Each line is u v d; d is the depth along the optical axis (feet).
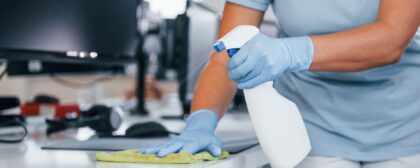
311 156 3.71
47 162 3.05
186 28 8.09
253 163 3.48
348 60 3.07
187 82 7.95
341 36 3.07
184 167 2.79
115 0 6.20
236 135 4.92
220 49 2.95
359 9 3.48
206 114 3.68
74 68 8.52
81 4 5.63
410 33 3.15
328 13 3.55
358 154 3.65
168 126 6.11
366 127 3.68
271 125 2.87
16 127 5.18
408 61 3.69
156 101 11.14
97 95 9.73
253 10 3.92
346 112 3.72
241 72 2.90
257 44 2.90
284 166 2.95
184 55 8.05
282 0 3.72
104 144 3.88
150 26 10.14
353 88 3.73
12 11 4.69
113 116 5.22
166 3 9.34
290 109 2.93
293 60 2.97
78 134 5.05
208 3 8.07
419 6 3.13
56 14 5.25
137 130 4.48
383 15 3.15
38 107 6.62
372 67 3.20
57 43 5.27
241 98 9.21
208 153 3.12
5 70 6.28
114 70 9.46
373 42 3.03
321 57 3.02
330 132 3.74
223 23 3.99
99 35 5.93
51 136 4.75
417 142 3.67
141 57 8.43
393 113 3.67
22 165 2.93
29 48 4.90
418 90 3.69
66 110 6.06
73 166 2.89
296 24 3.68
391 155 3.63
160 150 3.02
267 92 2.88
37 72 7.76
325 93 3.78
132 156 2.98
